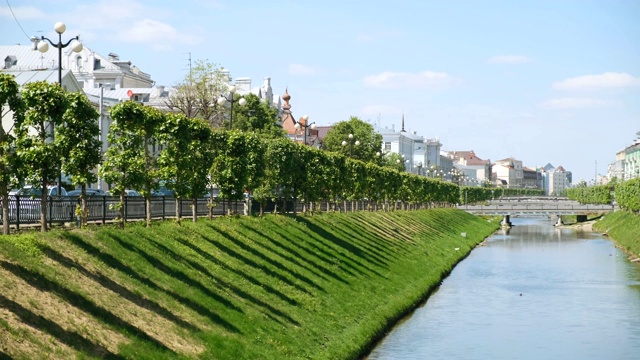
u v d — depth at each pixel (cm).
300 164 7875
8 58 14088
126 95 14050
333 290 5394
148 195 4669
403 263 8012
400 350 4981
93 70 14938
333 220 8412
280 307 4394
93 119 3978
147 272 3747
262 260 5144
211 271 4325
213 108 12306
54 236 3475
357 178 10975
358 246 7538
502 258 11188
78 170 3922
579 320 6328
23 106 3622
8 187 3603
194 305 3700
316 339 4234
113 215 4941
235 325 3744
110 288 3328
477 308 6750
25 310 2723
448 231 13712
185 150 5138
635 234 12850
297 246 6162
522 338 5594
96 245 3669
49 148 3619
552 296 7512
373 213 11488
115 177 4359
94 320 2959
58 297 2958
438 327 5825
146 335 3098
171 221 5169
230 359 3344
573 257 11300
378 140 16488
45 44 4525
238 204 7419
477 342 5403
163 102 14162
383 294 6181
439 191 17925
